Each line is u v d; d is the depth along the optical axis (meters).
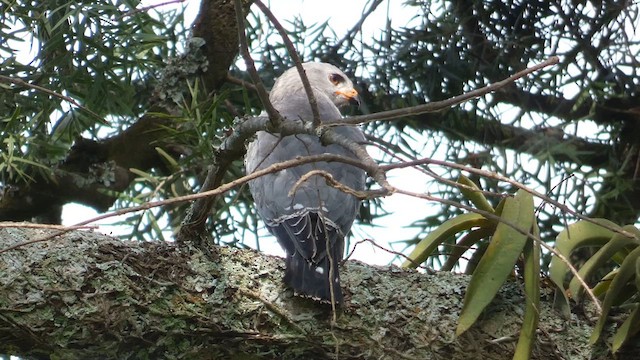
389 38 9.24
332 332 5.39
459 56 9.20
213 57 8.81
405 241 8.69
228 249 5.73
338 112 8.22
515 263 5.64
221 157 5.50
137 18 7.80
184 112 7.83
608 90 9.27
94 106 7.84
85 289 5.30
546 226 8.87
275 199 6.58
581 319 5.84
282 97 8.45
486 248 6.14
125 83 7.96
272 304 5.55
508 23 9.24
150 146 8.77
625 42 9.04
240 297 5.53
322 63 8.87
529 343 5.48
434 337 5.63
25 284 5.22
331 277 4.79
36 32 7.76
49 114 7.68
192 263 5.57
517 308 5.77
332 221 6.44
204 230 5.70
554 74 9.05
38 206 8.49
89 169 8.59
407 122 9.19
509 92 9.31
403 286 5.77
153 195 7.31
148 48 8.06
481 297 5.57
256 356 5.55
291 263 5.70
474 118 9.16
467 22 9.27
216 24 8.83
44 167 7.52
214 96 8.21
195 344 5.47
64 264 5.31
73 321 5.25
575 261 8.77
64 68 7.68
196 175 8.46
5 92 7.58
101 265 5.36
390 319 5.64
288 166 4.16
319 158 4.17
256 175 4.13
